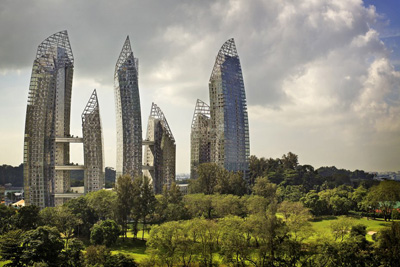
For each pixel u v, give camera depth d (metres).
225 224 165.25
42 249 129.25
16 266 124.19
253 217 168.62
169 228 156.12
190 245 155.88
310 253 150.38
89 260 140.50
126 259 138.75
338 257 141.12
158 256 150.12
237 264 152.50
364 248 148.00
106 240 178.12
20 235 136.25
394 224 146.25
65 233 193.25
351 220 171.38
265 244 153.38
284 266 148.12
